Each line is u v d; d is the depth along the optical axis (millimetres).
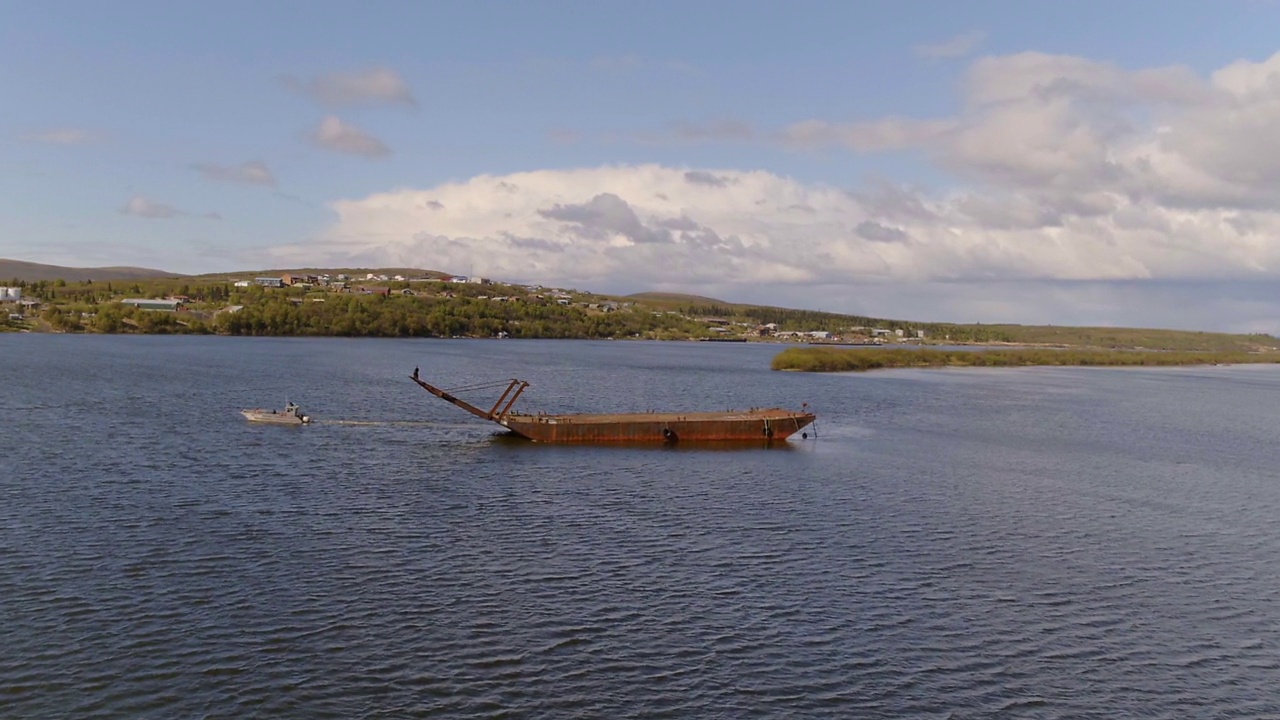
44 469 65188
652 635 36750
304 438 83938
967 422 114688
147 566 43219
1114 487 71500
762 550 49188
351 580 42094
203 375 154750
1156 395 172500
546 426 86188
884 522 56625
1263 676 35000
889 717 30828
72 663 32688
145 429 86125
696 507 59344
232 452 74875
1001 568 47531
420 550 47250
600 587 42188
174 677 31875
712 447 86688
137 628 35812
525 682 32344
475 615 38219
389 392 135375
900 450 87750
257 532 49750
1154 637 38562
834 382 180125
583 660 34250
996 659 35688
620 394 146125
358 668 32969
